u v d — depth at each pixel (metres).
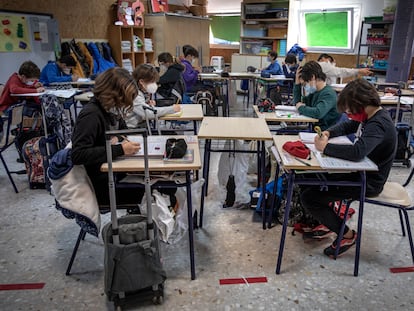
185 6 9.02
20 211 2.89
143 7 7.76
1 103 3.72
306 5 8.22
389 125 2.00
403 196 2.18
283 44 8.48
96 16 7.25
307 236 2.52
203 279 2.08
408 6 5.89
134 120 2.85
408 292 1.98
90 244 2.42
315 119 3.02
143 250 1.74
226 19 9.75
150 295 1.84
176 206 2.17
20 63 5.71
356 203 3.04
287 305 1.88
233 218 2.79
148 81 2.93
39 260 2.25
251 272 2.14
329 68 5.30
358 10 7.57
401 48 6.09
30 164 3.25
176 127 4.85
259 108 3.41
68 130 3.39
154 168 1.80
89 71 6.62
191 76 5.59
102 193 2.00
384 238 2.52
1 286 2.02
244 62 8.78
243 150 2.91
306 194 2.22
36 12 5.99
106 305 1.88
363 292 1.98
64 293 1.97
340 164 1.91
